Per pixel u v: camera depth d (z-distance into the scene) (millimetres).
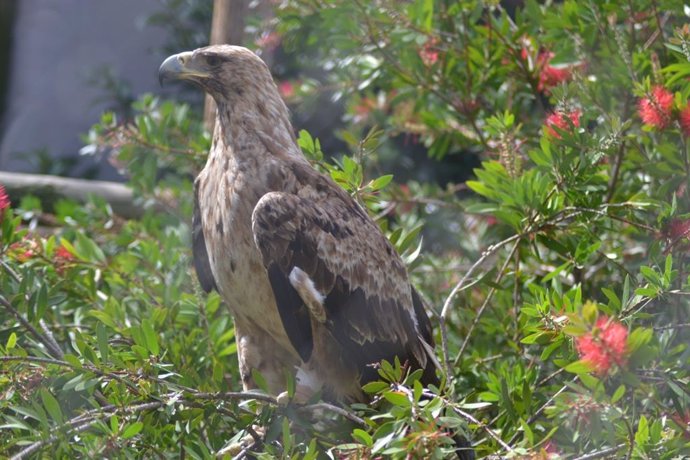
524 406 7023
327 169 8633
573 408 5930
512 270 9133
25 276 7625
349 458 5688
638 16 9164
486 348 8867
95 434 6020
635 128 9047
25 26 21500
